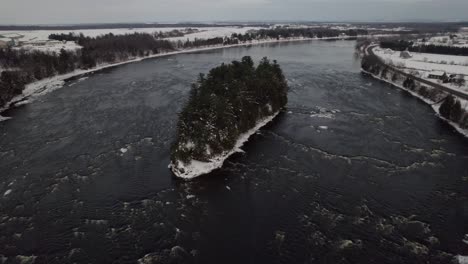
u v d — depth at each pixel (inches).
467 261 1430.9
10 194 1943.9
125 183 2070.6
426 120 3230.8
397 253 1486.2
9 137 2780.5
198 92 2687.0
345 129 2942.9
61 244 1546.5
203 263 1435.8
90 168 2245.3
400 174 2172.7
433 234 1610.5
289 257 1469.0
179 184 2066.9
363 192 1969.7
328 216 1747.0
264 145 2610.7
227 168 2258.9
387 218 1729.8
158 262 1438.2
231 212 1795.0
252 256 1478.8
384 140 2709.2
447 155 2448.3
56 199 1898.4
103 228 1654.8
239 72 3147.1
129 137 2736.2
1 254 1485.0
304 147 2564.0
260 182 2094.0
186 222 1710.1
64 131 2893.7
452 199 1902.1
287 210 1809.8
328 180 2105.1
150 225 1680.6
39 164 2300.7
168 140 2669.8
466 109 3289.9
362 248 1515.7
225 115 2436.0
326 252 1494.8
